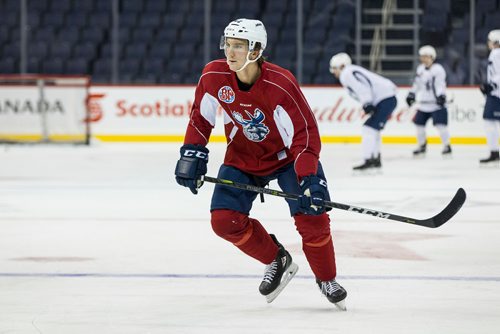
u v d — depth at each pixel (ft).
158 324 26.86
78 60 124.88
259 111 27.68
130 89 115.75
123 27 126.82
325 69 122.31
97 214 53.21
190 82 123.65
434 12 122.11
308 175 27.22
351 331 25.99
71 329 26.20
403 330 26.12
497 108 84.84
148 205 57.26
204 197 61.57
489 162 86.12
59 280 33.71
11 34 126.72
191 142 28.81
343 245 41.81
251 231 29.19
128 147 110.11
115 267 36.47
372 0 123.75
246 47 26.66
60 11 128.16
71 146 111.75
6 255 39.50
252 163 29.14
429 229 47.06
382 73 122.83
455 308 28.99
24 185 69.67
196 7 127.34
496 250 40.65
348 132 114.52
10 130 114.62
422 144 96.37
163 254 39.52
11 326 26.55
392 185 69.51
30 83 114.42
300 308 29.12
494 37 84.64
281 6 126.21
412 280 33.71
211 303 29.84
